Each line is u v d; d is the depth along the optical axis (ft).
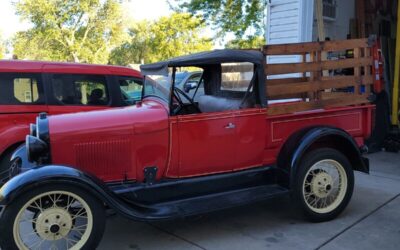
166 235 14.52
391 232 14.28
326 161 15.24
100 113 14.07
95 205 12.10
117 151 13.64
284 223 15.29
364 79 16.65
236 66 15.39
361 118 16.78
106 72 21.54
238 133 14.58
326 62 15.88
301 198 14.82
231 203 13.78
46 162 13.24
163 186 13.84
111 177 13.78
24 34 94.84
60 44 96.63
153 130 13.69
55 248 12.51
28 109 19.47
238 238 14.12
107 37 99.19
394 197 17.66
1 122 18.98
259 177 15.20
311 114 15.66
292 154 14.71
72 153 13.30
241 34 67.67
